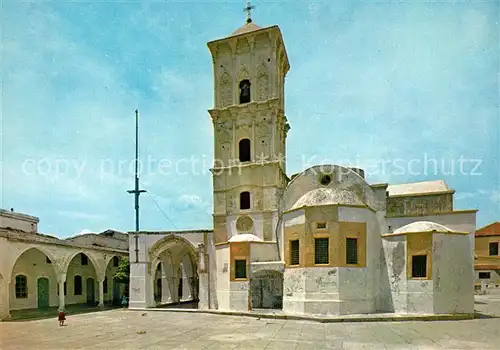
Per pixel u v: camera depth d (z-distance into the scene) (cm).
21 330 2377
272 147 3603
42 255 3934
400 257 2733
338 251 2658
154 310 3419
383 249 2836
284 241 2961
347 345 1750
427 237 2623
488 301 3812
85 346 1836
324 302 2605
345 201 2825
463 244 2692
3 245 2950
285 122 4019
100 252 3991
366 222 2794
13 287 3572
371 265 2786
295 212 2881
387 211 3184
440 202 3080
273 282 3238
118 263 4672
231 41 3853
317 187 3212
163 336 2059
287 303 2852
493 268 5956
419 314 2562
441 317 2483
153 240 3656
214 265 3466
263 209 3512
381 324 2336
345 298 2616
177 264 4250
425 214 3028
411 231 2712
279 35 3788
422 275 2617
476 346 1709
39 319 2958
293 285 2820
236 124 3766
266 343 1816
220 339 1934
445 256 2630
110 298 4750
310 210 2762
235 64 3859
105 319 2883
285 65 4241
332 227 2689
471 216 2920
